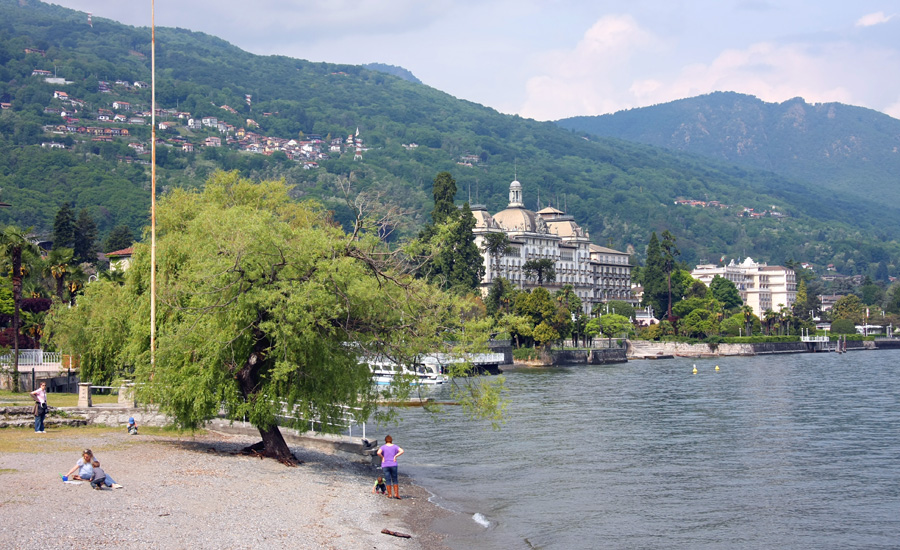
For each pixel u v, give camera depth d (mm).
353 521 41438
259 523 38094
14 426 59625
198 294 50031
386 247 52688
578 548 42500
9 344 106500
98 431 60156
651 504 52438
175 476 45938
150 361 55375
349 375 51281
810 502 53625
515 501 52188
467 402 53281
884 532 46750
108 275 104500
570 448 73188
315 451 63125
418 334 51656
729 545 44031
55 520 34781
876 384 146000
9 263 91750
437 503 49750
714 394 126312
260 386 52031
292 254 49188
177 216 70688
